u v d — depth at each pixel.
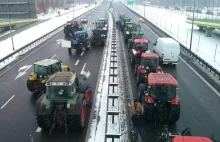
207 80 20.66
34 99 16.70
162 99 12.82
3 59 25.45
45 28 52.66
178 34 46.44
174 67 24.44
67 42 28.56
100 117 14.07
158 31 48.56
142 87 15.02
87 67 23.47
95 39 33.22
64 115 12.23
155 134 12.42
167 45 24.17
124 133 12.45
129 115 14.18
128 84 18.95
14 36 42.88
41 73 17.19
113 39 38.25
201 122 13.71
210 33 45.88
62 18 73.69
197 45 36.03
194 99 16.72
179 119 13.98
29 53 29.61
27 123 13.61
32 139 11.33
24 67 23.91
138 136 11.29
